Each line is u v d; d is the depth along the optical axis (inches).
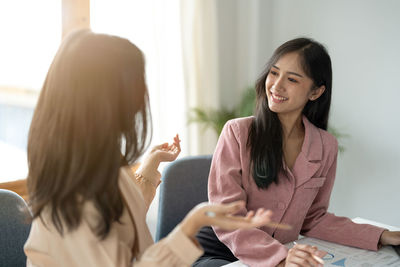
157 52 99.1
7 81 103.6
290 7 115.7
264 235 43.2
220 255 53.2
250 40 121.6
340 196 109.4
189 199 64.4
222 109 121.3
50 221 26.7
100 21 89.7
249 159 49.4
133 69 25.7
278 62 47.3
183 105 107.4
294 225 49.2
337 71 106.3
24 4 89.6
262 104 49.6
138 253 31.2
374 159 100.6
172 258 25.9
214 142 116.6
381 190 100.0
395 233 45.9
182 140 108.0
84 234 25.9
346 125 106.0
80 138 24.1
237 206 25.0
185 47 106.5
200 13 109.2
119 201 27.2
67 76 24.3
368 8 97.7
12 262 43.2
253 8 119.1
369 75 99.4
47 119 25.0
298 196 48.6
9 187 74.1
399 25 92.5
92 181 24.5
